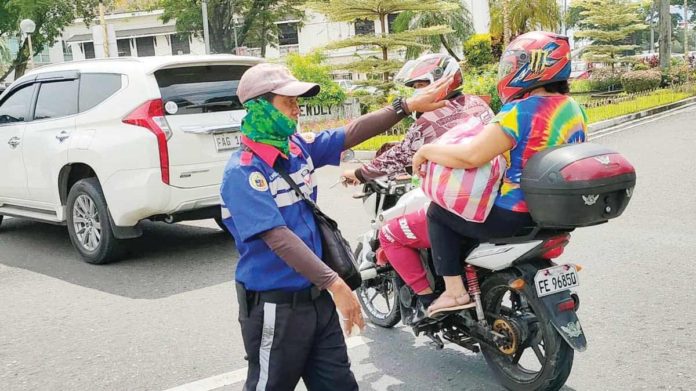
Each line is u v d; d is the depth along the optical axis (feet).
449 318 12.94
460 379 13.11
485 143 10.83
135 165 20.67
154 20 156.56
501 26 83.97
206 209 21.98
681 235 21.53
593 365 13.17
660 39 92.38
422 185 11.82
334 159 10.27
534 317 11.92
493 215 11.37
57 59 168.96
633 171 10.58
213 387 13.34
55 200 23.85
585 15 122.21
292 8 123.54
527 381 11.84
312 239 9.03
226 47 124.16
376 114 10.46
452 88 13.43
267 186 8.67
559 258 20.08
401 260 13.28
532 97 11.03
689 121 52.80
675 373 12.64
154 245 25.16
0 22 114.52
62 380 14.06
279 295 8.85
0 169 25.99
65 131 22.99
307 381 9.62
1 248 26.05
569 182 10.14
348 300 8.48
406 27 85.40
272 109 8.71
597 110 63.05
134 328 16.75
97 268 22.43
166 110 20.90
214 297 18.76
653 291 16.84
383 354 14.52
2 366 14.93
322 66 62.59
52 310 18.48
